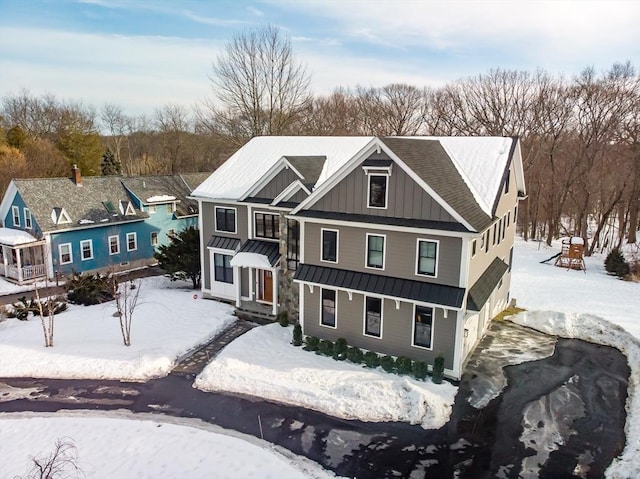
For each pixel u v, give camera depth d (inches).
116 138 3154.5
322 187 771.4
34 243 1211.9
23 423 587.8
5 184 1756.9
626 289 1135.0
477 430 572.4
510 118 2017.7
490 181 828.0
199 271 1136.8
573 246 1370.6
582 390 671.1
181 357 781.9
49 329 815.7
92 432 567.2
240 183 1042.7
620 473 485.1
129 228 1421.0
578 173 1798.7
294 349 791.1
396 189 709.9
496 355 786.8
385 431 570.9
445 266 683.4
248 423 590.2
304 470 498.0
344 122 2672.2
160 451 527.5
